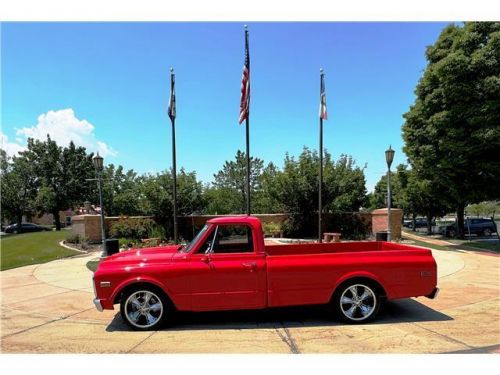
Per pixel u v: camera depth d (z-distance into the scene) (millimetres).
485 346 4867
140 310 5840
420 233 36000
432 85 19562
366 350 4746
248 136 14766
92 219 20375
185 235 21062
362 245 7738
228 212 30422
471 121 16422
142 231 20234
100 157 14547
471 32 17594
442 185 20984
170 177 20719
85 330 5898
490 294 7891
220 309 5793
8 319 6602
